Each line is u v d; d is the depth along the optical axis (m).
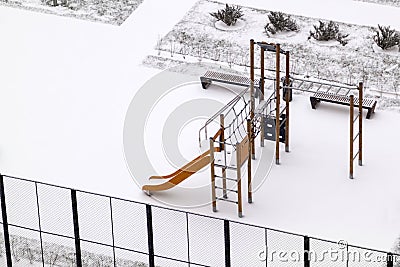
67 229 33.09
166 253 32.06
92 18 44.12
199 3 44.88
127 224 33.25
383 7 44.53
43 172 35.81
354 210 33.81
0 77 40.88
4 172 35.81
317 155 36.28
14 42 42.94
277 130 35.38
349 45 42.16
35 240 32.81
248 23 43.62
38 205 31.73
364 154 36.28
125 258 31.98
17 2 45.25
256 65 41.19
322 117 38.22
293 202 34.16
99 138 37.31
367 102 38.09
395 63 41.12
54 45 42.62
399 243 32.47
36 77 40.78
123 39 42.84
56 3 44.94
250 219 33.53
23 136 37.62
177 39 42.72
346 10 44.31
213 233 32.94
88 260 31.98
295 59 41.47
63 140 37.31
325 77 40.56
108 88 39.94
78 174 35.62
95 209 33.88
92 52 42.09
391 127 37.66
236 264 31.52
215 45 42.34
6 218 31.41
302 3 44.81
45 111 38.88
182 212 32.59
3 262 32.31
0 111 38.97
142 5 44.84
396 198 34.25
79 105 39.09
